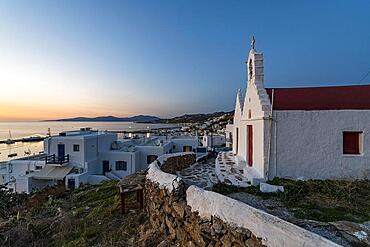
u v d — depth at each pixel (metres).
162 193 8.96
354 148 10.81
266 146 11.05
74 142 35.50
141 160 40.78
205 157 24.50
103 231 10.70
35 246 11.06
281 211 7.86
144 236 9.00
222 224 5.76
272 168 11.04
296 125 10.95
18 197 23.39
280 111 11.05
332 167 10.76
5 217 17.27
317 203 8.49
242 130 16.09
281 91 13.20
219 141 47.59
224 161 16.75
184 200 7.65
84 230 11.34
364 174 10.52
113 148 42.88
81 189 23.58
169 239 8.00
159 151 40.53
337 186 9.65
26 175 31.77
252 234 4.92
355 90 12.37
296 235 4.11
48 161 34.56
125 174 37.75
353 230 6.35
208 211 6.32
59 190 25.33
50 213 15.84
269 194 9.45
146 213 11.11
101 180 33.16
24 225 13.22
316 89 13.00
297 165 10.95
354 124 10.65
